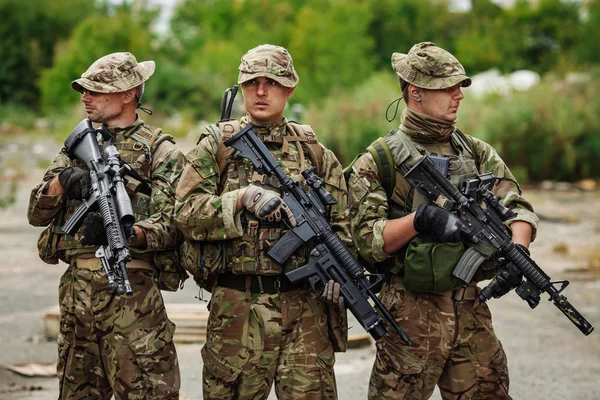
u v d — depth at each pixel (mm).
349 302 4086
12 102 41312
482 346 4258
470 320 4242
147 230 4137
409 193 4238
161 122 33250
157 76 35250
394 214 4285
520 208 4383
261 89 4145
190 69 38188
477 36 43781
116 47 35719
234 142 4113
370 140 18734
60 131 31344
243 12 47312
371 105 19266
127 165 4172
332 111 19656
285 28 37562
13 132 33750
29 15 44625
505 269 4172
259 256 4070
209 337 4199
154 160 4348
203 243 4129
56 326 7180
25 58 43312
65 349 4289
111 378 4195
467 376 4246
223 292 4148
